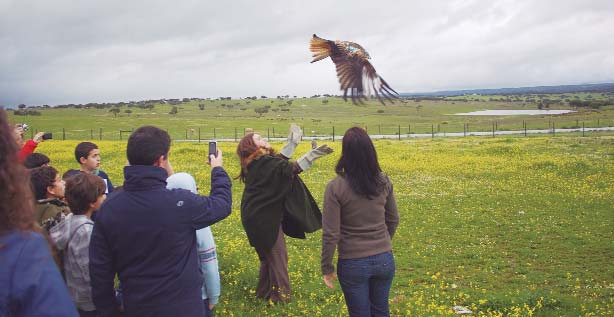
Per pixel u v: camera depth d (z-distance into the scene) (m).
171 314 4.43
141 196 4.40
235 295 9.22
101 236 4.45
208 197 4.80
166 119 116.50
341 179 5.77
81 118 114.94
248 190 8.23
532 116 117.44
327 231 5.75
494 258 12.93
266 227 8.15
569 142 40.47
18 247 2.36
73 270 5.28
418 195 21.03
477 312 9.15
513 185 23.03
